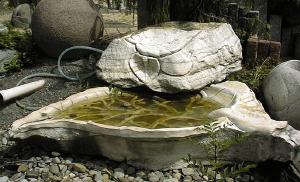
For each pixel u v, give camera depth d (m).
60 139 2.47
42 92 3.22
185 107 2.79
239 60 3.19
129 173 2.41
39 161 2.50
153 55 2.91
